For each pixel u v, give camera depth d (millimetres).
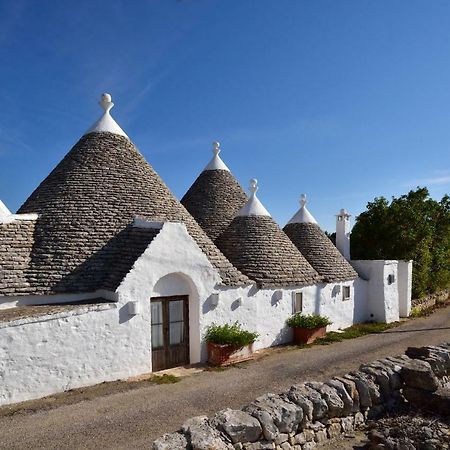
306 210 21375
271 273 15258
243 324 13570
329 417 7172
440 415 7812
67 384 9641
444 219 27859
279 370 11695
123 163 14703
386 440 6535
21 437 7199
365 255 26812
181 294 12125
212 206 19297
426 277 25859
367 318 20875
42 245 11836
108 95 16000
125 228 12727
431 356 9148
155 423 7828
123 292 10602
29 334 9125
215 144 21188
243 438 5938
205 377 10930
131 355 10734
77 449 6773
